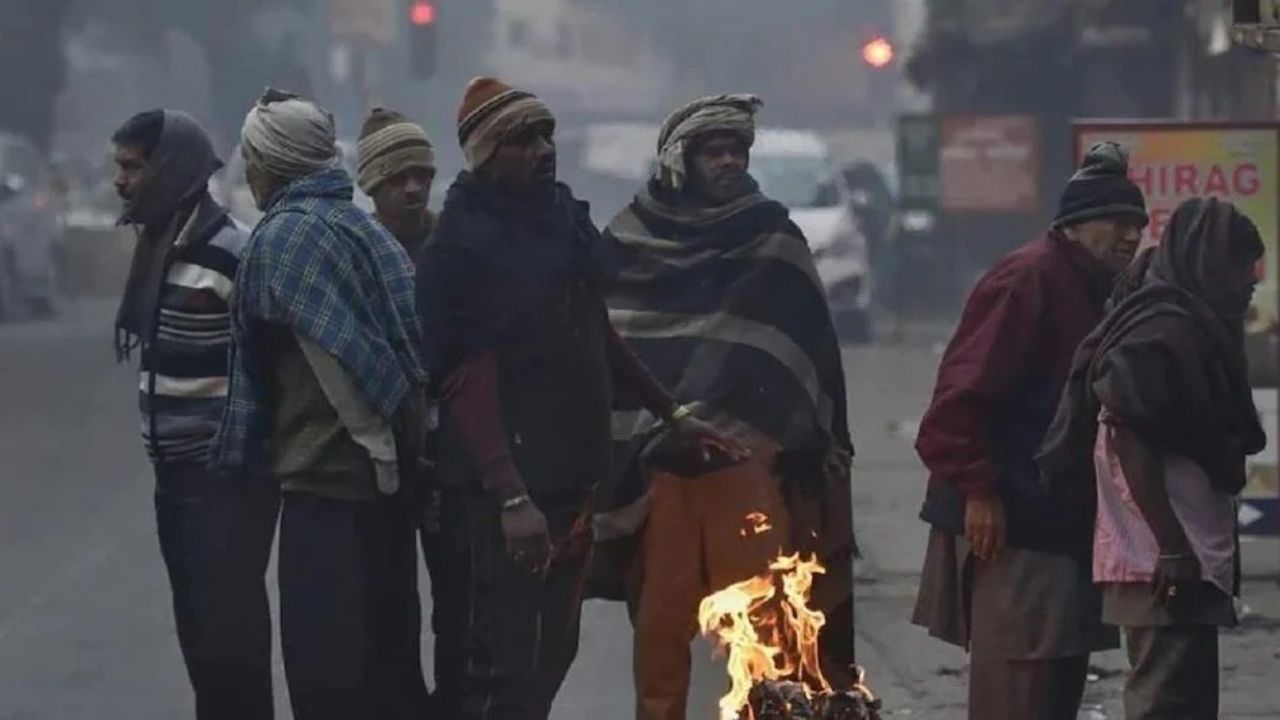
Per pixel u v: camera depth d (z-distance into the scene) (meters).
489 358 14.15
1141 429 13.57
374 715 14.57
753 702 12.89
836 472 15.68
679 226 15.47
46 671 20.73
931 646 21.66
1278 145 25.17
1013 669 14.63
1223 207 13.81
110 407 44.22
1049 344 14.58
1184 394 13.55
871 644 21.84
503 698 14.39
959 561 15.00
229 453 14.42
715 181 15.46
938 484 15.06
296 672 14.34
